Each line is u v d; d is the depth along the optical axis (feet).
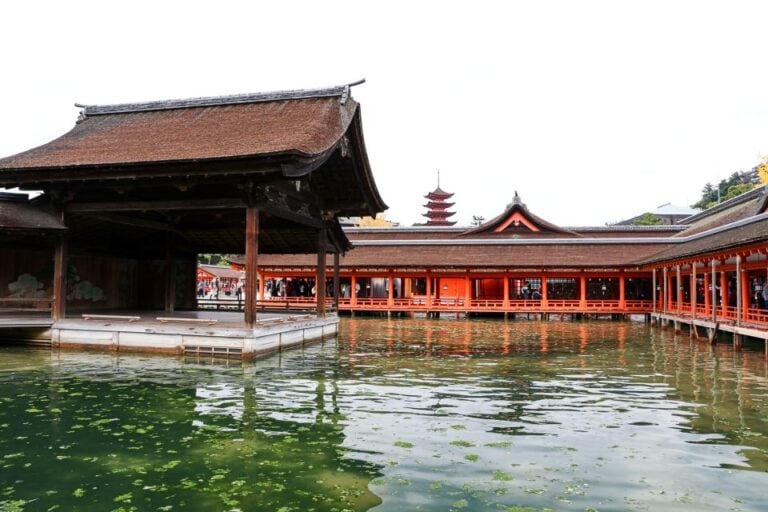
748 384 51.57
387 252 153.58
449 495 24.94
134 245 93.61
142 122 77.61
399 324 120.67
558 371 58.44
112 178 59.88
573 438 33.65
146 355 62.34
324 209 83.82
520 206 169.37
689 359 68.08
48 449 30.94
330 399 43.55
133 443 32.07
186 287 100.42
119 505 23.80
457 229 180.86
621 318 146.10
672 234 180.65
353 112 71.36
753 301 93.15
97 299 87.92
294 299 148.15
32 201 68.80
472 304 144.77
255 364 58.34
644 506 23.91
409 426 36.06
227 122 71.61
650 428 35.99
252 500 24.36
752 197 143.84
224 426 35.58
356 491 25.36
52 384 47.34
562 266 138.82
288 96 75.87
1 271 73.00
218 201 62.08
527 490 25.53
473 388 48.78
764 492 25.45
